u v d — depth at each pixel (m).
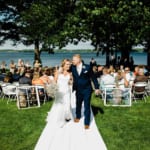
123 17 22.55
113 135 9.84
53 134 9.80
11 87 15.25
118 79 16.47
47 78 15.43
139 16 22.98
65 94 10.89
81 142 8.98
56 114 10.91
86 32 23.89
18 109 13.98
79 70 10.30
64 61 11.08
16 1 37.69
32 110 13.70
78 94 10.64
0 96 17.17
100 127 10.72
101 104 14.83
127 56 27.17
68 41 27.12
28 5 38.31
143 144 9.02
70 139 9.26
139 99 16.12
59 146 8.68
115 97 14.76
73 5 29.91
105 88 14.66
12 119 12.13
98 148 8.48
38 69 18.03
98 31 23.92
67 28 25.53
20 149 8.65
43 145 8.80
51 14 30.33
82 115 11.98
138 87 15.26
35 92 15.01
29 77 15.18
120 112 13.06
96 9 22.70
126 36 23.55
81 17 24.39
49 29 30.67
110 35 23.95
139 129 10.50
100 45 26.56
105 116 12.31
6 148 8.78
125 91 14.77
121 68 19.61
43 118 12.15
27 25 33.41
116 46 24.39
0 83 16.58
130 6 22.59
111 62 27.98
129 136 9.74
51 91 15.15
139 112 13.05
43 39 32.06
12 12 38.72
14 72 19.72
